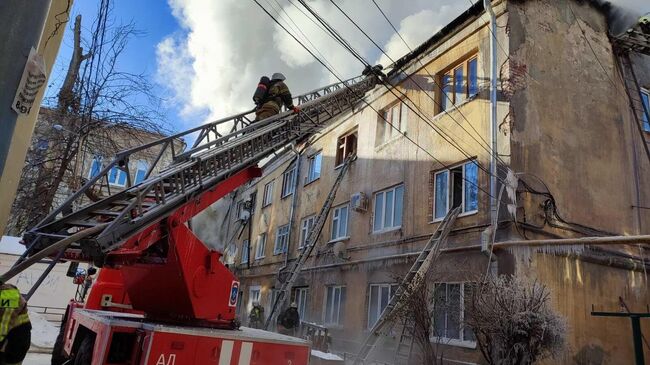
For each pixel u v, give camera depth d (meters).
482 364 7.61
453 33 11.24
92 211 4.45
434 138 10.91
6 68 1.84
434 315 8.34
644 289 8.94
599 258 8.54
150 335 4.12
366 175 13.48
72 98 10.28
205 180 5.42
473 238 8.74
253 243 22.53
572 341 7.64
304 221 17.31
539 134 8.98
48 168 11.05
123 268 5.15
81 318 5.59
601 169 9.56
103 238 3.71
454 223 9.32
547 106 9.32
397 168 12.06
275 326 12.43
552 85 9.59
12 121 1.88
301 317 14.81
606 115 10.19
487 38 10.07
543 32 9.98
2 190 2.37
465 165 9.80
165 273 4.89
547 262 7.92
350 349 11.48
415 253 10.16
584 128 9.69
